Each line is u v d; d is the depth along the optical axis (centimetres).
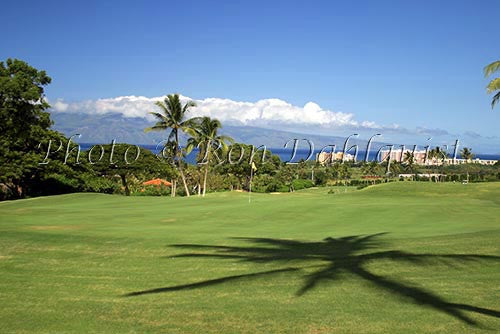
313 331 743
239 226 1966
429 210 2419
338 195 4119
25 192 5447
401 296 915
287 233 1730
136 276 1104
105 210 2636
